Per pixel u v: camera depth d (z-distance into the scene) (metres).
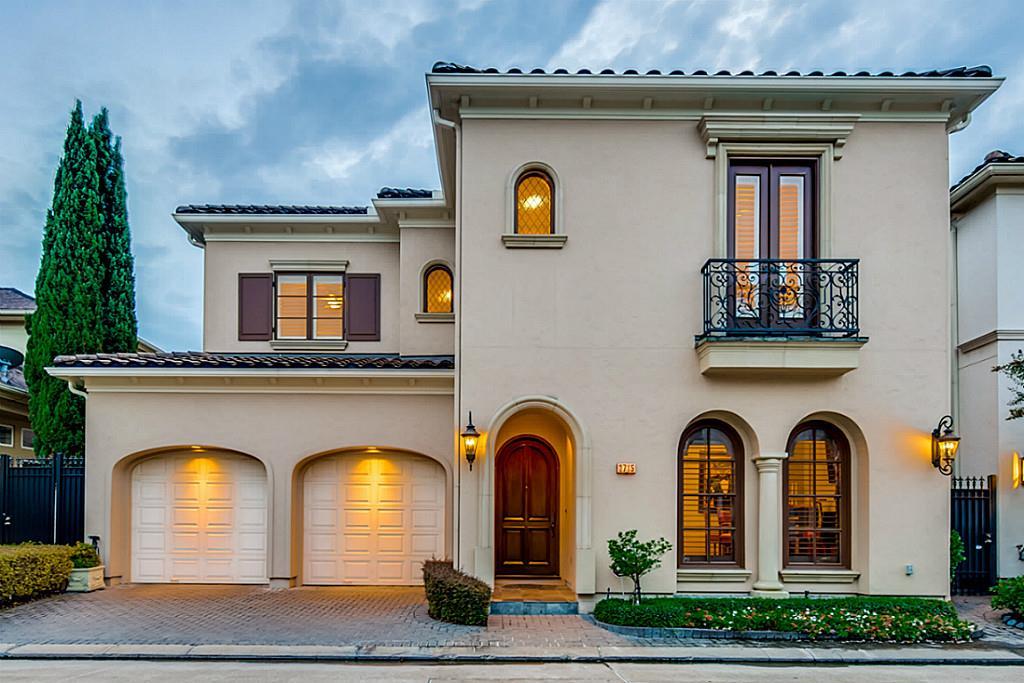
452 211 12.23
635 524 8.52
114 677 6.11
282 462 10.03
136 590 9.78
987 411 10.86
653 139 8.92
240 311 12.83
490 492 8.57
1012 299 10.62
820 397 8.58
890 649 7.10
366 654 6.77
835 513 8.82
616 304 8.78
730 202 8.92
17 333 17.28
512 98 8.80
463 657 6.74
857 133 8.81
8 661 6.65
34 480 10.20
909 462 8.51
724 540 8.78
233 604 8.89
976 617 8.52
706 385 8.66
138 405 10.05
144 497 10.48
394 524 10.45
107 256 14.01
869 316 8.65
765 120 8.63
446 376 9.83
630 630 7.47
